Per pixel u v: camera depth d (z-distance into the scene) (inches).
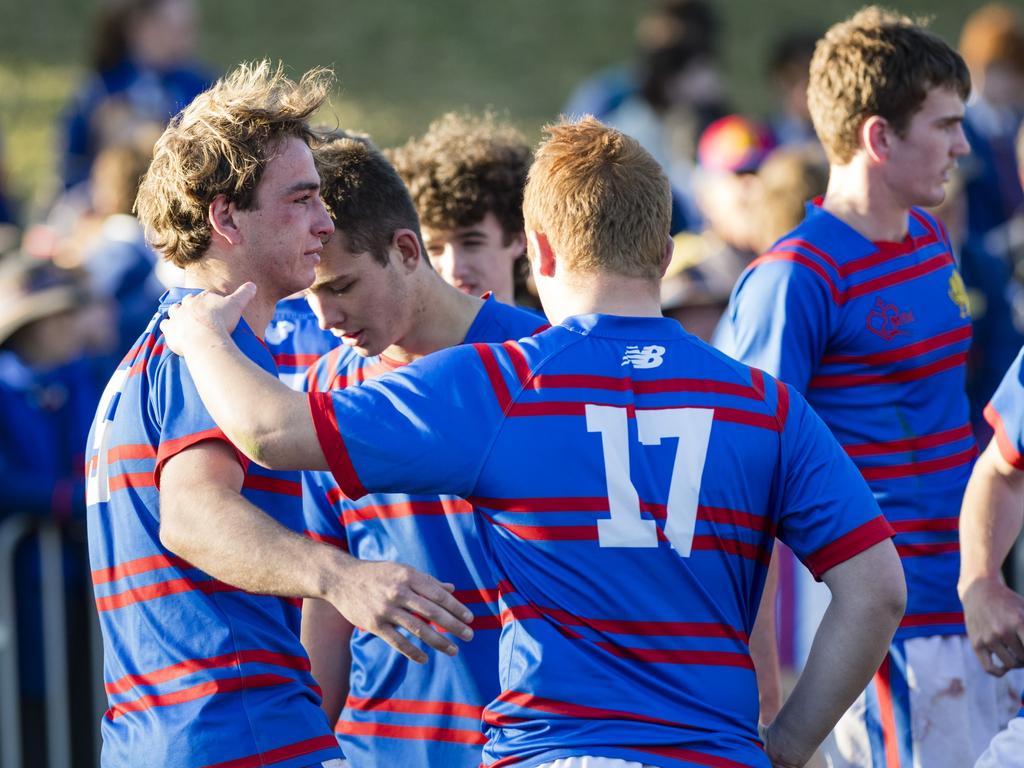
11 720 705.6
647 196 383.6
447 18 2261.3
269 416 353.7
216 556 361.7
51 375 731.4
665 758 351.6
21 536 707.4
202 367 367.2
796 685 381.7
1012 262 994.7
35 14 2129.7
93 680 722.8
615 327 375.2
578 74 2114.9
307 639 470.3
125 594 393.1
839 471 378.0
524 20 2265.0
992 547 468.8
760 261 521.0
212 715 378.9
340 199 421.7
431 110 1959.9
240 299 382.9
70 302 740.0
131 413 394.6
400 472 354.9
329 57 2124.8
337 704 472.7
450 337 447.5
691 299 817.5
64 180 1208.2
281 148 397.1
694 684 358.9
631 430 363.6
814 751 382.0
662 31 1211.2
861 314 510.3
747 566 371.6
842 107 516.1
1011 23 1136.8
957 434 528.1
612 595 357.7
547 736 356.2
